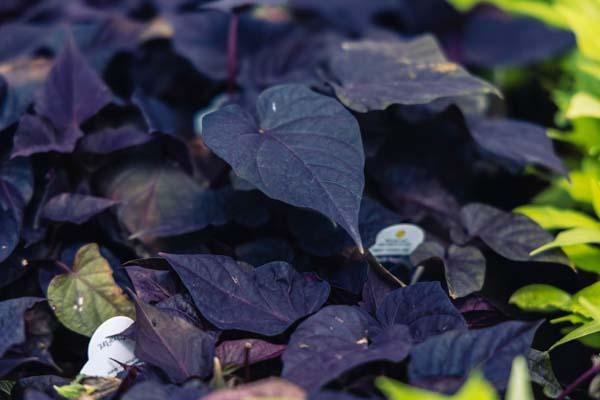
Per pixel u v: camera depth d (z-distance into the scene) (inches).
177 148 42.2
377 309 38.1
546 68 53.4
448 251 41.0
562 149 47.9
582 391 39.2
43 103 42.3
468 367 35.6
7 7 50.4
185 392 35.5
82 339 40.4
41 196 41.4
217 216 41.1
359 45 43.1
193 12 49.0
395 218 41.4
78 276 39.9
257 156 38.1
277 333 37.4
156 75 48.4
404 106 43.8
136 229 41.3
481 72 53.3
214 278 37.9
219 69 46.8
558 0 52.4
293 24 49.3
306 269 40.4
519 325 35.9
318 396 34.6
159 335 36.9
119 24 48.6
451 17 53.1
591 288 40.4
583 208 44.7
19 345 39.3
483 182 47.2
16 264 40.5
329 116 39.0
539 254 40.8
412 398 33.9
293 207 41.0
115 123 43.7
